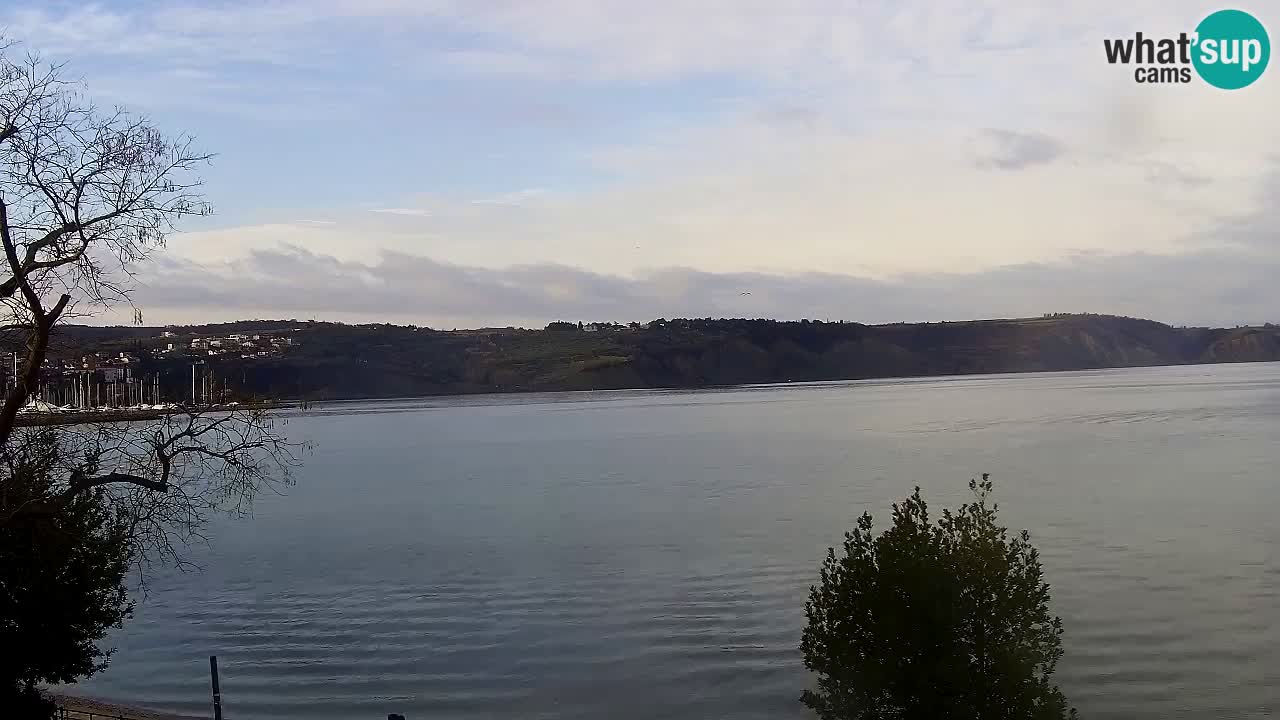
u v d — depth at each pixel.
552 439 151.88
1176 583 41.06
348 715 28.55
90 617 20.80
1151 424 136.50
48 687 31.19
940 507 64.88
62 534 18.36
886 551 16.12
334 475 107.19
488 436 165.00
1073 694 28.03
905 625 15.59
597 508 71.75
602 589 43.38
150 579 48.59
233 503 81.62
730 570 46.44
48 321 15.99
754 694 29.38
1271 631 33.75
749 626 36.38
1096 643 32.66
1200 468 84.38
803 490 78.38
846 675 16.12
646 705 28.75
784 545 52.81
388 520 69.81
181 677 32.28
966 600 15.73
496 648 34.88
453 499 81.81
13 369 16.48
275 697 30.22
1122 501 65.50
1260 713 26.47
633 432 159.12
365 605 41.91
